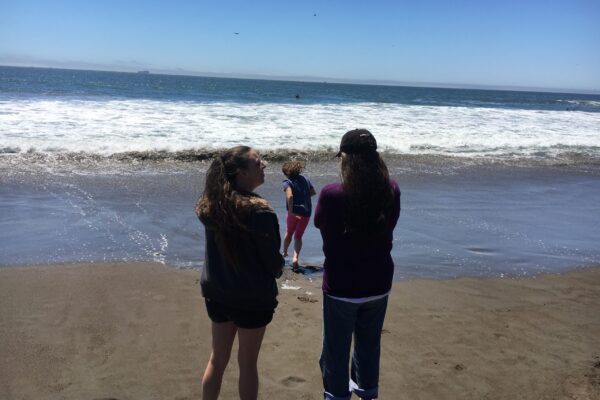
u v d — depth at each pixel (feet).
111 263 19.57
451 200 33.06
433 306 17.17
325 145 48.47
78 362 12.48
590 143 62.54
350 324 9.79
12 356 12.55
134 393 11.34
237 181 9.41
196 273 19.03
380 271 9.59
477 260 22.30
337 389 9.95
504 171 44.24
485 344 14.49
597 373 12.98
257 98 126.31
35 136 43.45
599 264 22.45
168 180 33.83
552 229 27.63
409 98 202.49
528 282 20.01
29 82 182.19
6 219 24.27
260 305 9.43
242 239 9.04
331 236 9.49
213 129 53.72
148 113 63.41
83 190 30.22
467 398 11.76
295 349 13.71
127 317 15.06
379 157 9.49
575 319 16.53
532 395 11.92
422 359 13.48
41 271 18.37
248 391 9.86
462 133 64.08
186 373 12.25
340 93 230.27
